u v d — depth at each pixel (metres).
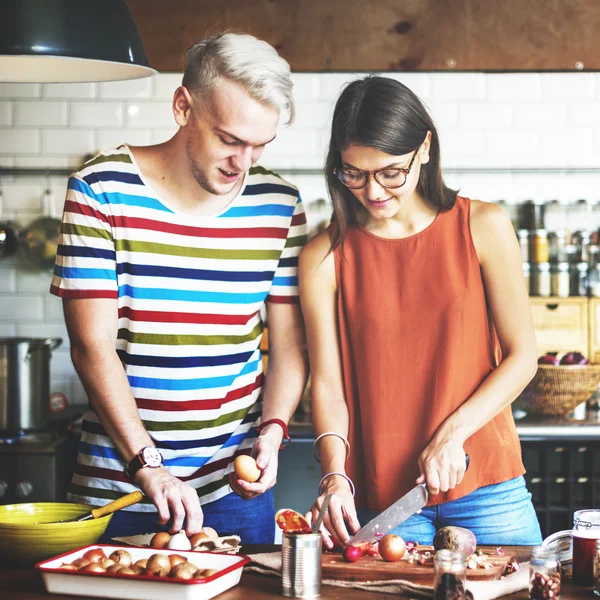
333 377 2.23
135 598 1.59
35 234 4.32
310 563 1.64
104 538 2.14
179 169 2.13
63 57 1.91
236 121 1.97
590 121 4.37
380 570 1.71
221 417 2.23
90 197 2.09
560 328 4.18
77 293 2.08
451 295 2.13
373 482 2.15
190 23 4.09
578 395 3.78
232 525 2.24
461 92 4.37
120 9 2.04
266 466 2.06
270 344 2.37
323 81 4.32
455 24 4.12
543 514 3.76
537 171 4.38
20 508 2.00
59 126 4.36
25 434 3.78
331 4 4.11
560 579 1.64
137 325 2.15
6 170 4.36
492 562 1.75
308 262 2.25
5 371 3.75
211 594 1.61
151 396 2.17
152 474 1.94
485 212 2.15
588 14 4.10
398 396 2.14
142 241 2.12
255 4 4.10
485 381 2.12
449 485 2.03
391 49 4.12
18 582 1.72
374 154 2.00
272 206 2.27
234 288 2.22
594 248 4.25
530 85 4.37
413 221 2.17
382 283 2.17
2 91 4.34
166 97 4.34
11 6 1.89
